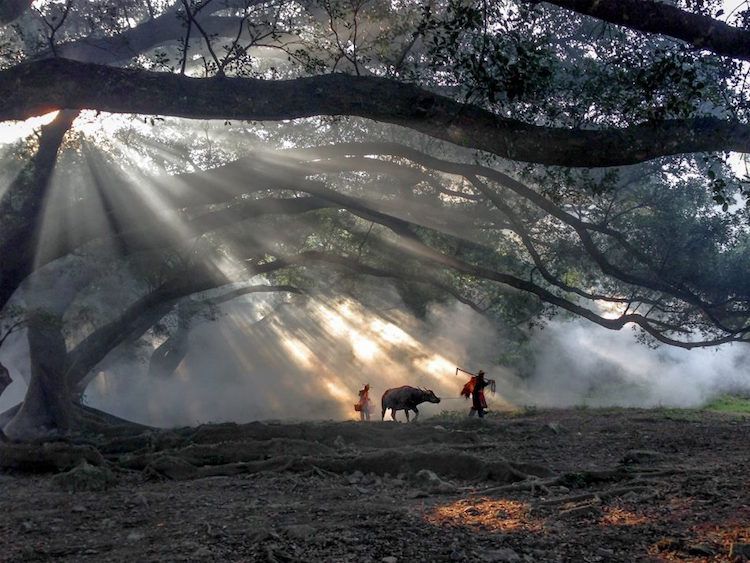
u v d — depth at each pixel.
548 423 20.12
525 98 12.12
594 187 16.64
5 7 13.37
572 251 25.53
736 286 22.66
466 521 8.95
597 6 9.09
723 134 10.66
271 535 8.25
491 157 17.39
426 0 15.44
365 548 7.76
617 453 15.55
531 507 9.60
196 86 10.50
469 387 25.38
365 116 10.85
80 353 25.89
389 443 17.52
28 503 11.30
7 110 9.93
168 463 13.64
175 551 7.97
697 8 10.44
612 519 8.70
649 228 23.33
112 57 24.66
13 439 19.31
